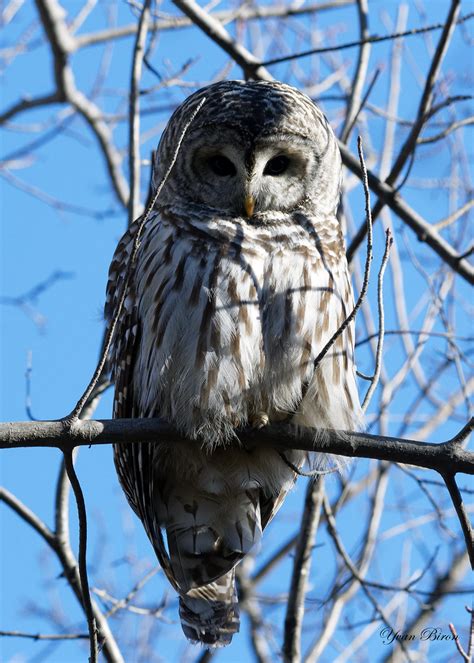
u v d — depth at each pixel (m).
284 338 10.33
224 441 10.40
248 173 10.65
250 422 10.34
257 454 10.54
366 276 8.98
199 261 10.39
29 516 11.77
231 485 10.70
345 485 12.79
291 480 10.86
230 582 10.97
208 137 10.80
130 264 8.58
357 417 10.70
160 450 10.58
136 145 12.49
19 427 8.63
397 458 9.11
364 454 9.28
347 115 13.32
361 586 12.73
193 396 10.23
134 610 12.55
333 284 10.62
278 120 10.77
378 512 13.32
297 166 10.88
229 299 10.26
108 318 11.41
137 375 10.79
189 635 10.73
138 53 12.64
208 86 11.50
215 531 10.83
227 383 10.23
